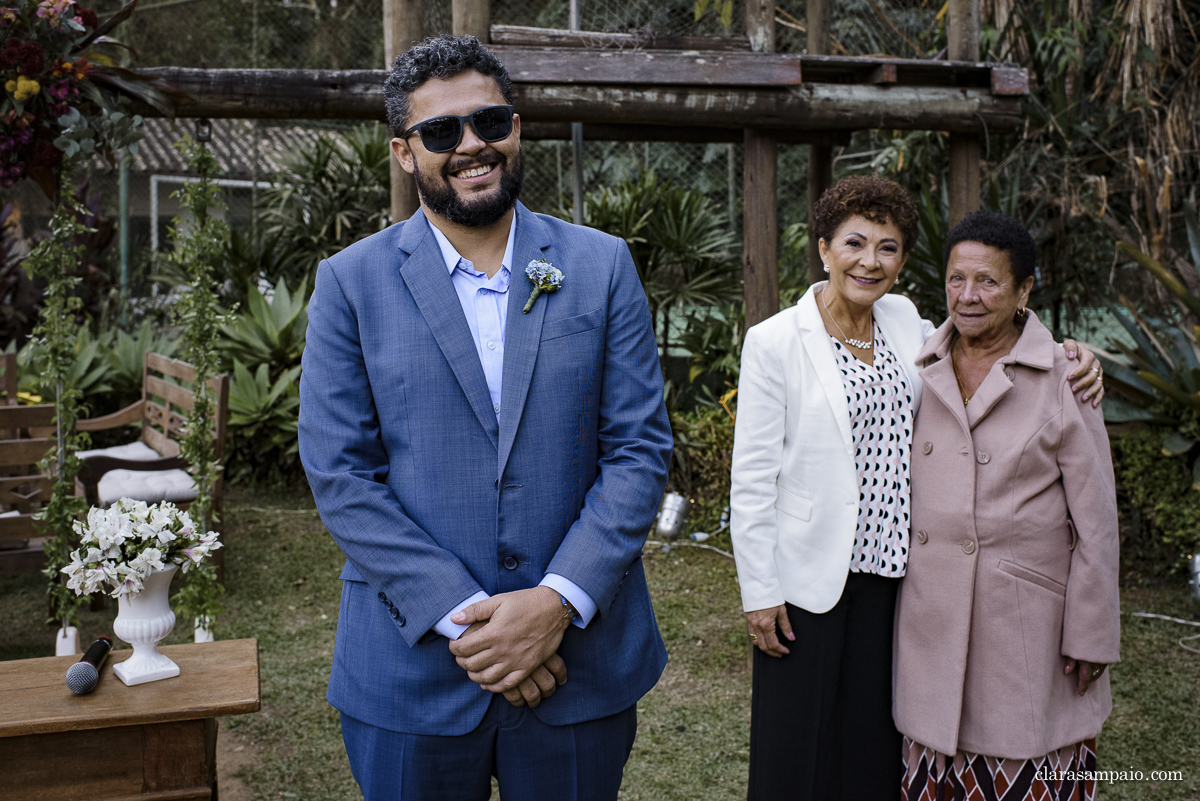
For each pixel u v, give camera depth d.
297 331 6.50
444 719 1.51
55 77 2.73
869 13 6.86
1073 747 1.86
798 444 1.96
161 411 4.58
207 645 2.06
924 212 4.97
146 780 1.75
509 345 1.54
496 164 1.53
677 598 4.17
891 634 1.99
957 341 1.97
